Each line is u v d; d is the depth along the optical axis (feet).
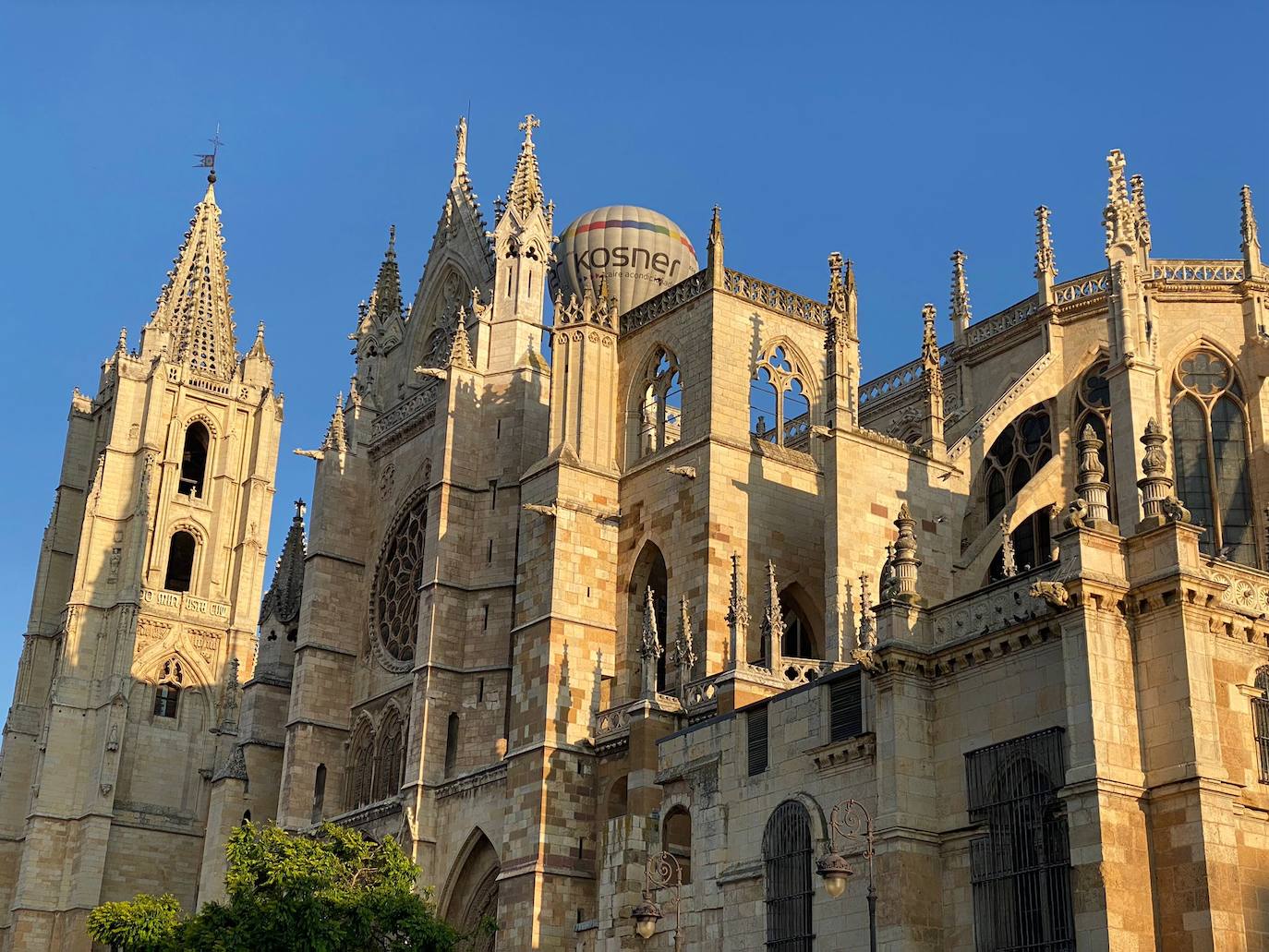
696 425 222.48
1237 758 129.90
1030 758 134.51
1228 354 226.58
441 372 263.29
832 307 213.25
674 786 180.86
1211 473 221.87
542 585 223.30
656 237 279.69
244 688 309.42
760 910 159.84
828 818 153.69
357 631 286.25
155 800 364.99
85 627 377.09
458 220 297.94
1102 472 137.28
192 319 422.41
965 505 216.54
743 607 192.34
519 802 212.64
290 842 205.87
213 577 395.14
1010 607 140.36
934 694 146.10
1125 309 190.08
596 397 235.40
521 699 220.02
